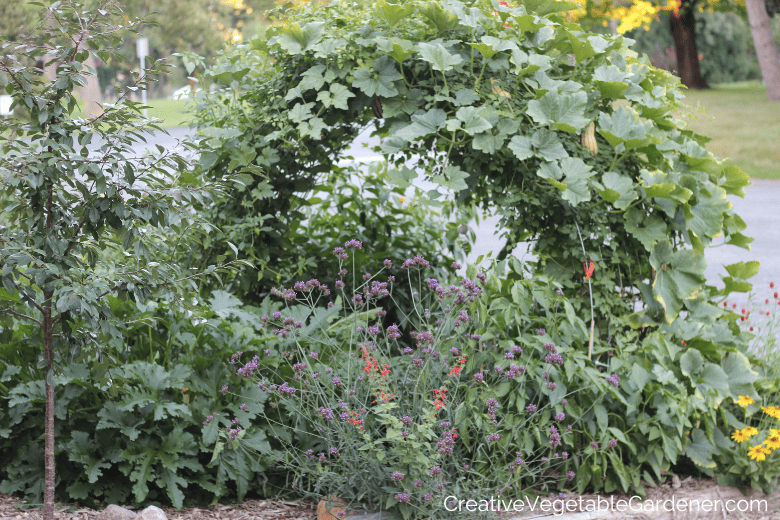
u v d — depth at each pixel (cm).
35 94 236
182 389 323
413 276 486
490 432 307
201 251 421
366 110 406
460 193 394
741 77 3931
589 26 2136
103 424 298
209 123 426
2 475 317
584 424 336
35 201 238
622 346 354
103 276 248
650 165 392
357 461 297
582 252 367
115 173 241
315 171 439
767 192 1288
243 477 314
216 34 2759
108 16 248
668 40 3809
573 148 378
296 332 346
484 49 363
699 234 378
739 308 646
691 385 356
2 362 329
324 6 412
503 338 346
